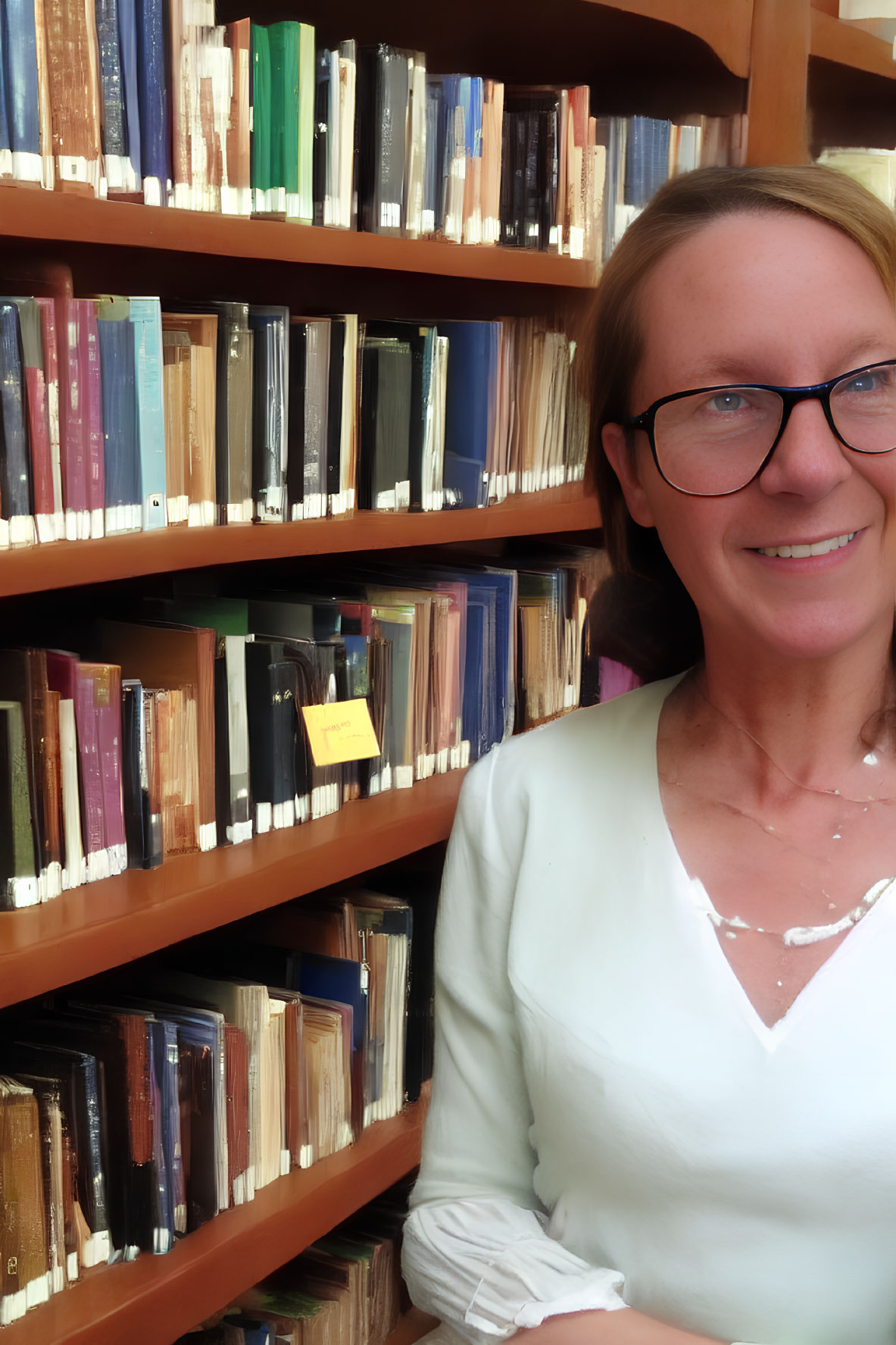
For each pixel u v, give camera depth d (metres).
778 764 0.89
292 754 1.78
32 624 1.78
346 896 1.94
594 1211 0.90
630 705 1.01
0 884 1.41
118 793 1.54
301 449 1.77
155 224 1.43
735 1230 0.83
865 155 2.62
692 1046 0.83
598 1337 0.82
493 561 2.50
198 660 1.60
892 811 0.86
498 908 1.00
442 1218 0.97
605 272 0.94
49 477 1.41
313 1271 1.85
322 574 2.25
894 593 0.86
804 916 0.85
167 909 1.45
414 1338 1.95
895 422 0.82
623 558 1.07
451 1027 1.03
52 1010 1.53
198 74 1.52
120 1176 1.46
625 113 2.64
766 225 0.84
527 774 1.00
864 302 0.82
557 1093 0.89
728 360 0.83
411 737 2.04
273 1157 1.69
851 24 2.72
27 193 1.28
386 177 1.84
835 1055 0.80
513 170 2.20
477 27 2.20
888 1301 0.81
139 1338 1.40
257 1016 1.63
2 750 1.38
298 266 2.18
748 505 0.83
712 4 2.32
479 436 2.11
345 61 1.75
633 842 0.92
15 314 1.33
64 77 1.37
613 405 0.95
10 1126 1.33
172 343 1.56
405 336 2.00
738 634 0.87
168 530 1.55
